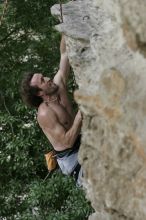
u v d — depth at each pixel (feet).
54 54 38.17
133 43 10.75
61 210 33.68
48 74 37.78
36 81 16.92
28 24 37.99
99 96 12.01
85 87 12.80
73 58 14.21
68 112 17.11
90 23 14.53
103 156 12.32
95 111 12.34
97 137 12.48
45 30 37.96
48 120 16.74
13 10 37.86
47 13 37.76
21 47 38.40
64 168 17.04
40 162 36.14
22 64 38.01
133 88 10.90
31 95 17.04
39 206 34.32
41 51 38.32
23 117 36.78
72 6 16.07
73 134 16.22
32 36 38.73
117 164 11.71
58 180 32.78
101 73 12.08
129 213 11.66
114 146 11.75
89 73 12.98
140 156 10.98
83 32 14.34
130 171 11.37
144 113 10.55
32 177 36.91
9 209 37.06
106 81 11.75
